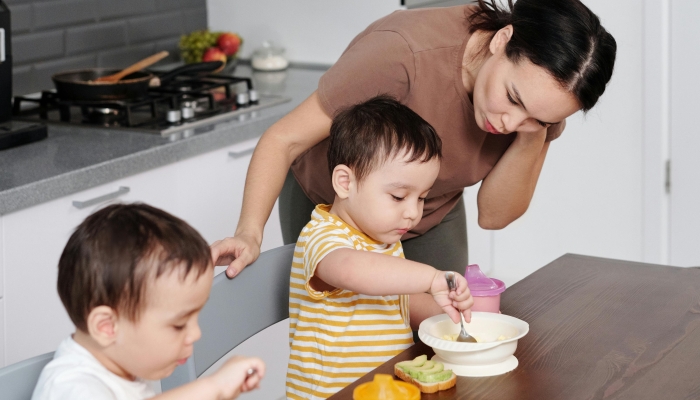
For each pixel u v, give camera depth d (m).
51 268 1.94
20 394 1.01
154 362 0.96
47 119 2.40
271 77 3.08
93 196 2.01
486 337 1.21
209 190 2.35
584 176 3.18
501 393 1.06
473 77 1.47
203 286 0.96
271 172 1.47
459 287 1.16
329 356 1.36
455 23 1.51
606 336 1.25
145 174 2.14
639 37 2.96
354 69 1.49
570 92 1.28
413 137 1.31
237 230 1.41
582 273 1.54
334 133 1.37
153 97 2.48
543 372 1.12
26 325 1.91
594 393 1.06
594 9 3.02
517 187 1.64
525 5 1.31
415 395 1.03
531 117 1.33
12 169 1.94
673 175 3.02
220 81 2.73
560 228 3.27
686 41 2.89
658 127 2.99
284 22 3.26
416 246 1.77
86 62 2.91
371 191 1.32
